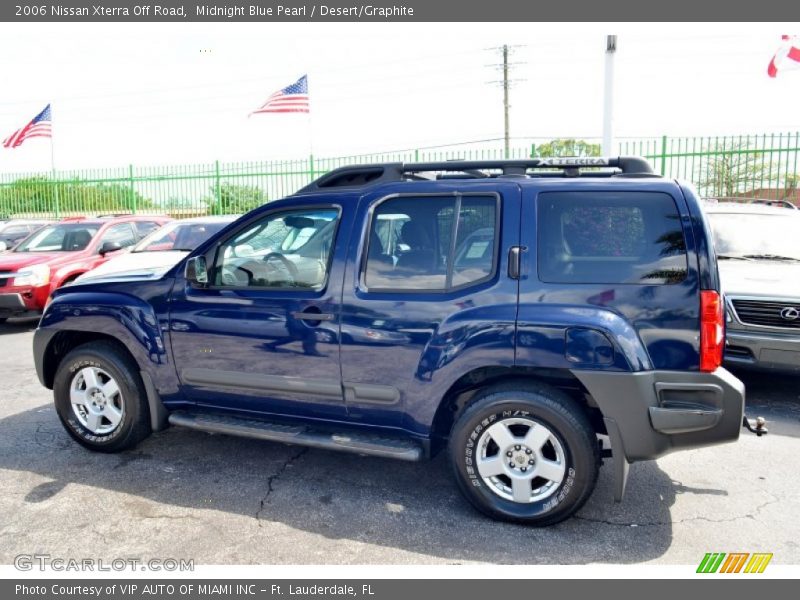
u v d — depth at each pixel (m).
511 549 3.03
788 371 4.86
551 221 3.19
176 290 3.92
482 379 3.32
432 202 3.41
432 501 3.54
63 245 10.03
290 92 17.45
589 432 3.08
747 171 13.48
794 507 3.45
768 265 5.85
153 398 4.05
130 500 3.55
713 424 2.94
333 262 3.52
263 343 3.65
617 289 3.03
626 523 3.28
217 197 19.11
